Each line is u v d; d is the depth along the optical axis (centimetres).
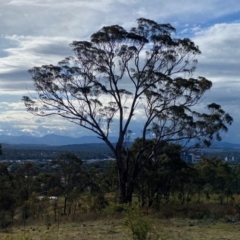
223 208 2469
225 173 4238
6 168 3738
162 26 2880
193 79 2898
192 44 2928
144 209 2516
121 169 2944
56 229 1905
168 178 3359
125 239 1545
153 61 2948
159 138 3014
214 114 2994
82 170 3912
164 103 2958
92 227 1936
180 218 2255
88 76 2889
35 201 3158
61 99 2912
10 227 2108
